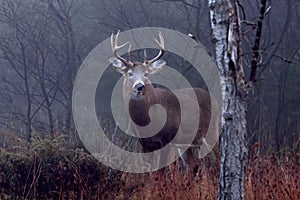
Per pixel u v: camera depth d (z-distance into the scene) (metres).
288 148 12.98
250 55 23.44
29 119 21.19
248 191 8.14
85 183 8.78
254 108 24.00
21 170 9.20
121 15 26.53
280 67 25.91
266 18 24.38
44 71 26.23
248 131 19.08
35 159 9.14
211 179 8.95
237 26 6.06
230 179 6.15
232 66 6.06
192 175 9.43
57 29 29.61
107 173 9.20
